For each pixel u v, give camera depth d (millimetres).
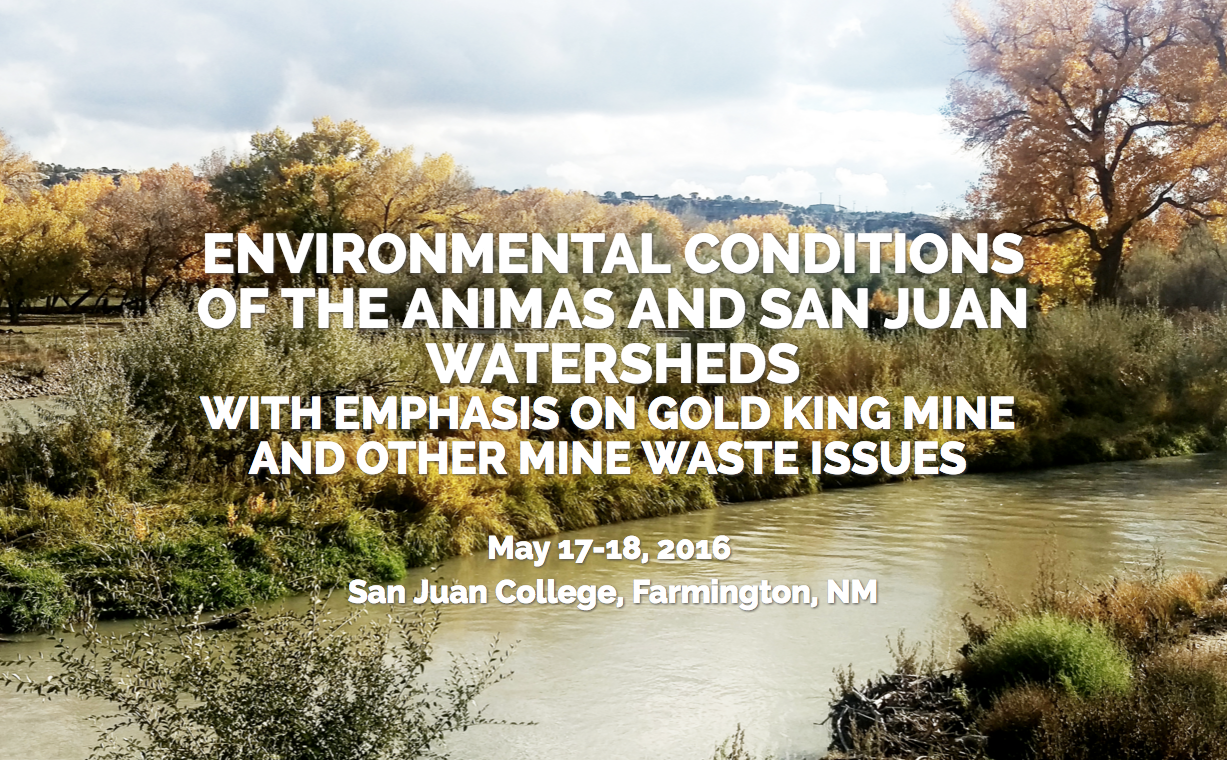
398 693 5379
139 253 64125
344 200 62812
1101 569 11539
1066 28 36156
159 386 12891
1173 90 34688
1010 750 6176
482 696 7684
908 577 11352
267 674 5020
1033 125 36812
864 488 17812
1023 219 36812
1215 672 6391
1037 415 22281
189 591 9656
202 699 5047
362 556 11281
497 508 13211
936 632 9211
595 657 8633
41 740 6727
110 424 11977
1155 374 25250
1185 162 34719
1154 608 8336
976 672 7258
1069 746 5691
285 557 10688
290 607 9875
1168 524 14391
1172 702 5895
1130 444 22062
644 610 10086
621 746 6777
